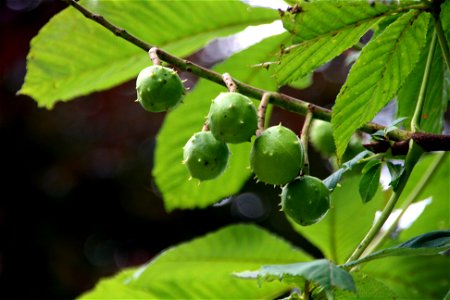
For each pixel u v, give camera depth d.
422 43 0.89
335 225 1.04
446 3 0.92
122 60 1.08
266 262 1.06
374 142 0.91
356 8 0.88
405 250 0.85
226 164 0.93
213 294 1.06
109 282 1.06
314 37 0.90
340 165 0.92
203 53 2.25
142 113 2.48
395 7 0.88
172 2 1.05
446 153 1.04
